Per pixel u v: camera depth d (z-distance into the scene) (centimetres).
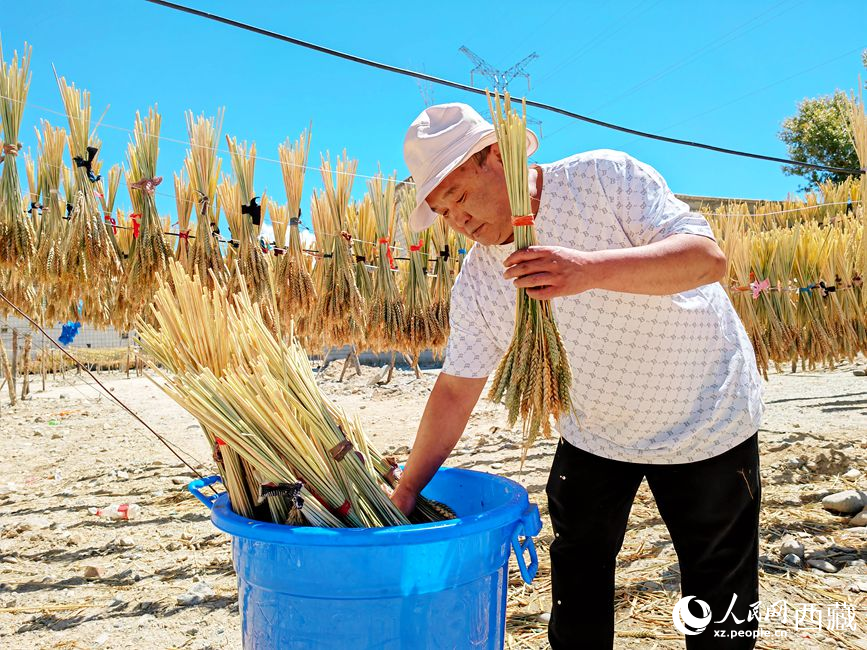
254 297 398
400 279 588
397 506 163
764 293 616
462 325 178
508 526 138
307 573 122
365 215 521
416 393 1055
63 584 300
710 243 134
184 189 413
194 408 141
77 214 386
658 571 284
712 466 162
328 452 150
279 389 147
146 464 595
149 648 237
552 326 134
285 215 449
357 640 123
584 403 170
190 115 408
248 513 149
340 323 481
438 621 127
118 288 443
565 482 181
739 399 163
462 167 149
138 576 307
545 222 153
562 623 183
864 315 625
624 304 152
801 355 629
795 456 452
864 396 758
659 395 161
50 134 391
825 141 1938
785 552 291
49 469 598
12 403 1029
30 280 444
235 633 246
